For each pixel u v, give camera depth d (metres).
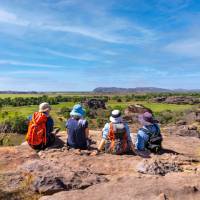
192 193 2.81
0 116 48.44
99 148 4.33
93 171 3.54
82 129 4.44
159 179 3.07
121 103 81.31
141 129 4.44
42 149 4.41
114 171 3.59
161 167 3.53
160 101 81.44
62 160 3.86
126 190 2.83
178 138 5.68
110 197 2.73
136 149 4.41
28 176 3.21
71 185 3.05
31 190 3.03
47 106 4.53
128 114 29.69
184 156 4.20
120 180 3.08
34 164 3.44
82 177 3.19
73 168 3.43
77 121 4.47
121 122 4.32
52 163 3.52
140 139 4.40
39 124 4.43
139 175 3.32
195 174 3.24
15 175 3.27
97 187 2.92
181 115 36.75
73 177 3.12
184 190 2.83
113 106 65.62
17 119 33.22
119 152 4.24
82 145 4.46
